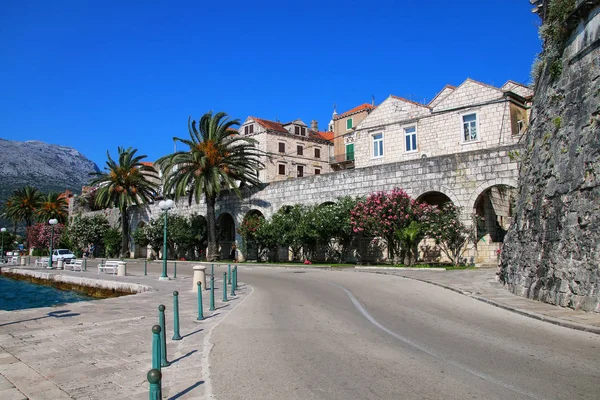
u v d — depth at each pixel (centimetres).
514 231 1677
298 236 3578
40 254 7356
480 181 2825
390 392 573
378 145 4162
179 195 4053
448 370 669
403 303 1393
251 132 6072
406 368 682
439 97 4119
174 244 5172
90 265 4578
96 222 6600
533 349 799
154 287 2092
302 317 1170
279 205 4147
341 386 601
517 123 3500
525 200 1596
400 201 2945
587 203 1158
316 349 812
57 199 8325
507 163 2717
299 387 600
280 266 3472
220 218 4794
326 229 3344
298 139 6225
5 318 1226
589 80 1282
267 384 617
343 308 1309
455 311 1238
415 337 906
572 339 878
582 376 637
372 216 2986
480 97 3562
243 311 1302
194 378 661
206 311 1324
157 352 645
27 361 780
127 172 5391
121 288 2362
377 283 1978
